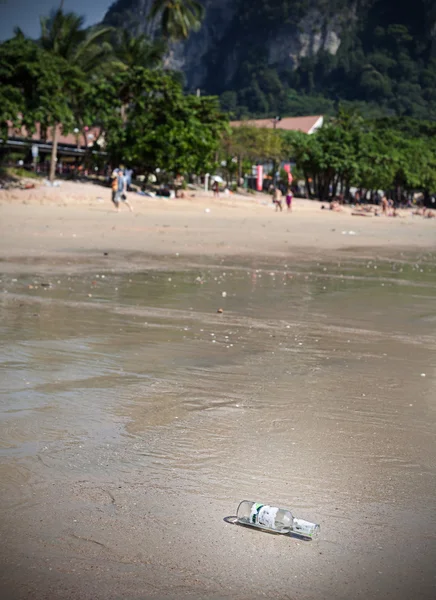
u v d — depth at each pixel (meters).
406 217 71.88
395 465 4.61
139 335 8.74
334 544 3.49
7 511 3.74
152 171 67.25
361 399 6.20
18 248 19.31
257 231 31.97
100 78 66.19
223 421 5.43
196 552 3.36
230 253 21.05
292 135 94.25
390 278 16.48
